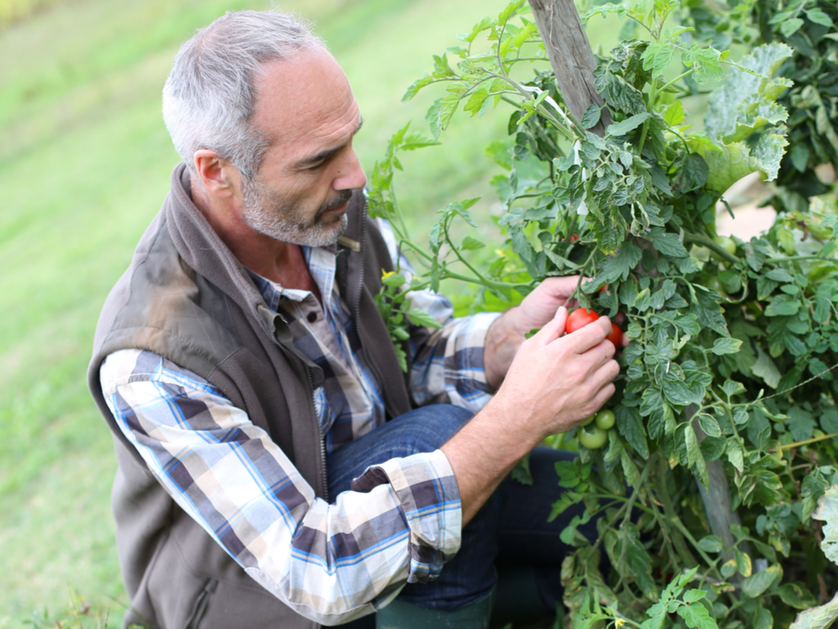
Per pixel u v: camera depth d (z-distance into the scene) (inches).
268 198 60.4
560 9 50.6
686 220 60.1
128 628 71.5
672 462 56.6
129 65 528.1
